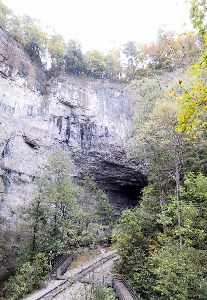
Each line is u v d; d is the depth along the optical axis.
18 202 34.62
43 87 43.75
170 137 20.14
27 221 29.00
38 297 17.31
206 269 13.62
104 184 47.25
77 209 32.66
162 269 13.85
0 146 35.00
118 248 20.80
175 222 19.98
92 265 25.56
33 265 23.22
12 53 40.50
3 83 37.97
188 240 14.47
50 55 47.56
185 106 5.66
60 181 31.34
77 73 48.34
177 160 20.28
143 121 27.86
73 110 44.94
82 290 17.80
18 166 36.31
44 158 39.72
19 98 39.50
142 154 26.47
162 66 35.78
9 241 31.31
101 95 47.34
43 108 42.16
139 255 19.56
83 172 44.03
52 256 24.97
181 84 6.23
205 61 5.30
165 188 23.33
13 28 43.16
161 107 20.08
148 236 21.25
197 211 15.00
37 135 39.88
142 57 49.47
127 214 21.69
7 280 26.47
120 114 45.66
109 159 44.16
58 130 42.44
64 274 23.52
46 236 28.09
